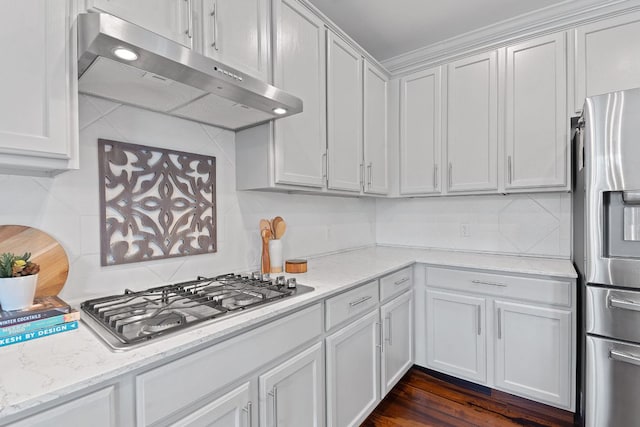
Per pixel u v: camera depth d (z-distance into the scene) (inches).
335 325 59.6
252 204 73.9
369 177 91.3
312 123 70.8
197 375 36.3
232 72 45.1
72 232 47.1
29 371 28.0
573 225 86.0
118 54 36.7
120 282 52.2
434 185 96.5
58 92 35.4
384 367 76.0
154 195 56.2
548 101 79.4
